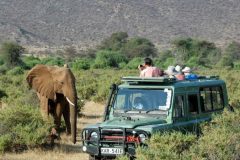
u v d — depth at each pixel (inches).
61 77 930.7
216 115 780.6
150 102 730.8
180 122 729.6
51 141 878.4
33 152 832.9
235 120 757.3
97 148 690.8
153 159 615.8
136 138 673.0
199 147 640.4
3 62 5452.8
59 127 964.6
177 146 656.4
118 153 681.6
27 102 1301.7
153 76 791.7
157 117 718.5
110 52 5836.6
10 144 831.7
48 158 797.2
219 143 639.8
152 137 656.4
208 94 807.7
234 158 633.0
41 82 950.4
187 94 753.6
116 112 738.8
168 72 846.5
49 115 964.6
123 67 5305.1
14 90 1845.5
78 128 1110.4
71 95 911.0
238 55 7657.5
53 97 942.4
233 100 1174.3
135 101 737.6
